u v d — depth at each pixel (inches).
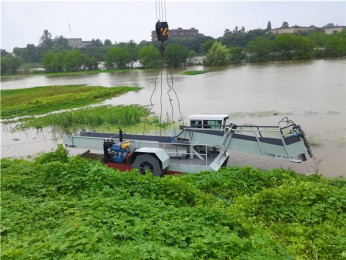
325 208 312.3
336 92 1283.2
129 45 5039.4
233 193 381.4
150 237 244.4
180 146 498.3
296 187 345.1
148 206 308.7
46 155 527.8
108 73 3870.6
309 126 815.7
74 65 4571.9
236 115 1008.2
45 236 241.3
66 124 1024.2
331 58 3319.4
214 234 247.9
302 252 245.9
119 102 1443.2
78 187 384.5
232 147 469.1
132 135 557.6
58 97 1627.7
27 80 3718.0
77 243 217.6
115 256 196.2
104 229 257.6
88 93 1720.0
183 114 1072.2
